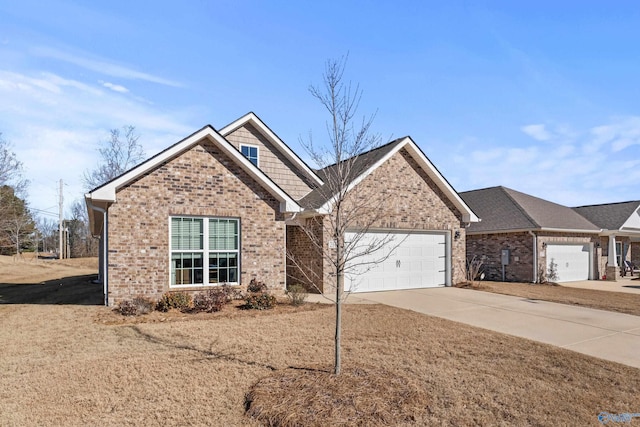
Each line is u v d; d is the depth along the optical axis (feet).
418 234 54.95
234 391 18.16
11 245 150.10
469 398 17.61
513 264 66.18
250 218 42.96
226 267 41.86
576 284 65.67
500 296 47.09
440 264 56.85
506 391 18.37
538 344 25.96
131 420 15.52
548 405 17.02
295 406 16.05
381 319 32.71
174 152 38.50
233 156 41.81
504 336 27.94
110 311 34.86
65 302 41.68
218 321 31.40
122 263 36.70
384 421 15.25
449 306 39.88
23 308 37.96
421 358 22.77
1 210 123.44
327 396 16.93
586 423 15.52
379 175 51.11
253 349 24.02
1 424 15.11
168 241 38.65
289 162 58.59
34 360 22.18
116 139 123.34
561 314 36.42
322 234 46.50
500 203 74.13
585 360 22.88
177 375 19.93
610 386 19.16
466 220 58.59
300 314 34.37
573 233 70.18
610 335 28.91
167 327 29.22
